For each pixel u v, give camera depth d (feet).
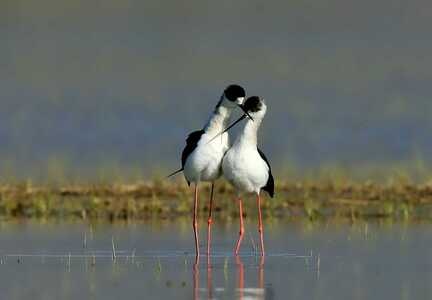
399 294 33.60
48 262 39.24
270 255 40.73
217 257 40.60
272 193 43.21
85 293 33.91
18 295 33.68
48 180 58.54
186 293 33.88
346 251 41.09
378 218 49.32
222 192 54.60
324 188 55.72
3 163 63.98
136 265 38.83
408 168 61.41
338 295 33.50
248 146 41.19
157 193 54.60
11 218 50.24
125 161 65.62
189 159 41.81
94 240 44.14
